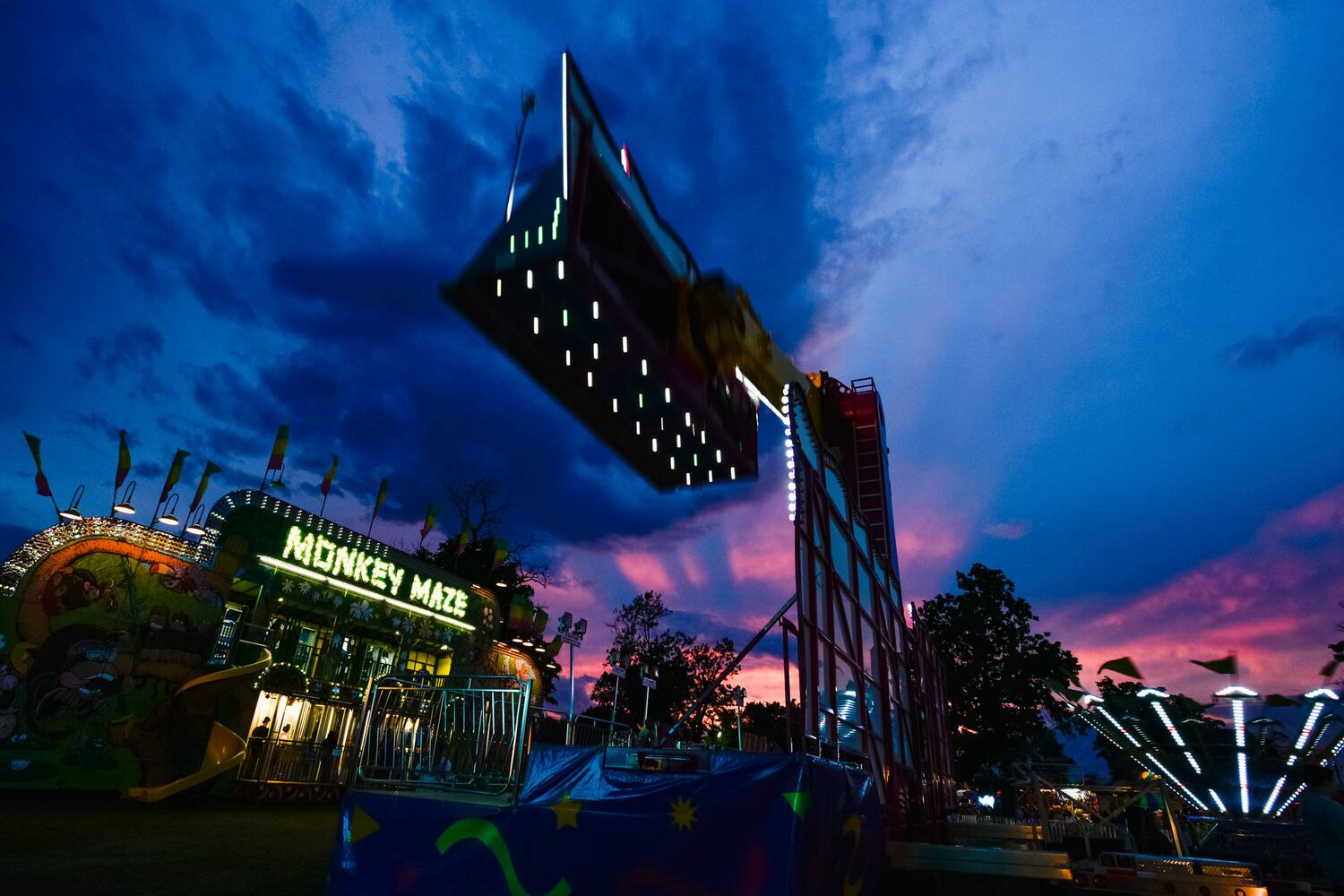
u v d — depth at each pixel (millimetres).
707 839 4645
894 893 6262
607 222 7297
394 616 24219
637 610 52812
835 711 6449
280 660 20406
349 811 5586
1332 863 5445
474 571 38719
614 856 4793
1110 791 11438
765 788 4645
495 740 6043
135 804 14578
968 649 38000
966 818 13242
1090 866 6066
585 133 6934
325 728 20062
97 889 6555
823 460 7605
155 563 17203
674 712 48531
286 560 20578
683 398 8828
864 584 9352
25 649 14641
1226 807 9789
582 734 7582
